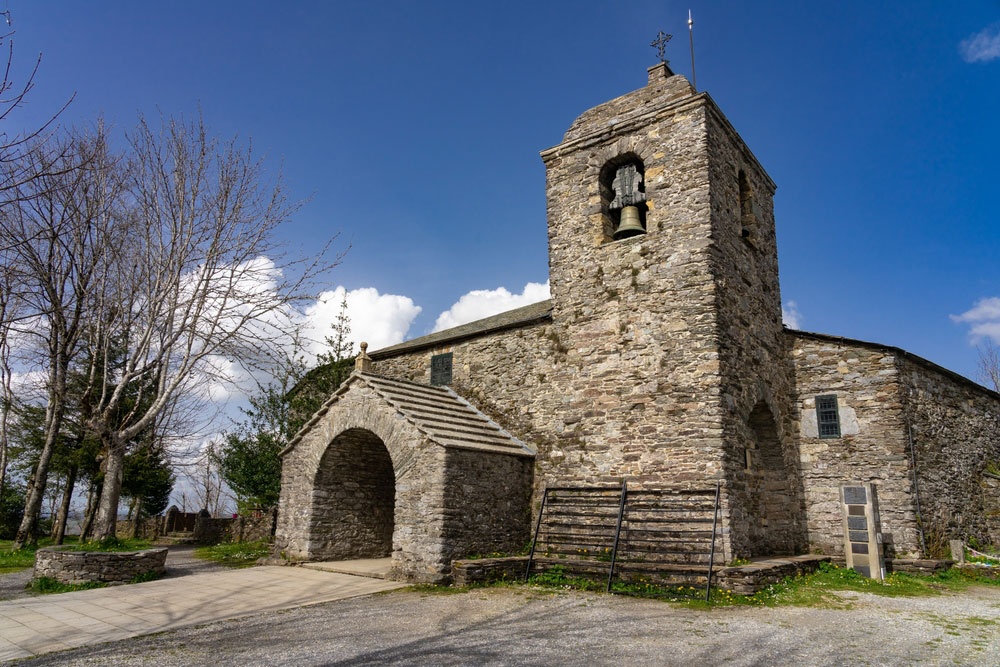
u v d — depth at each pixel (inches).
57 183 383.2
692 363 497.7
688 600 389.7
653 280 536.1
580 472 532.4
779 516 554.9
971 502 619.8
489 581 448.5
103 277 520.7
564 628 320.2
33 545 700.0
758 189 644.7
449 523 454.6
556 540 518.0
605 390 537.3
